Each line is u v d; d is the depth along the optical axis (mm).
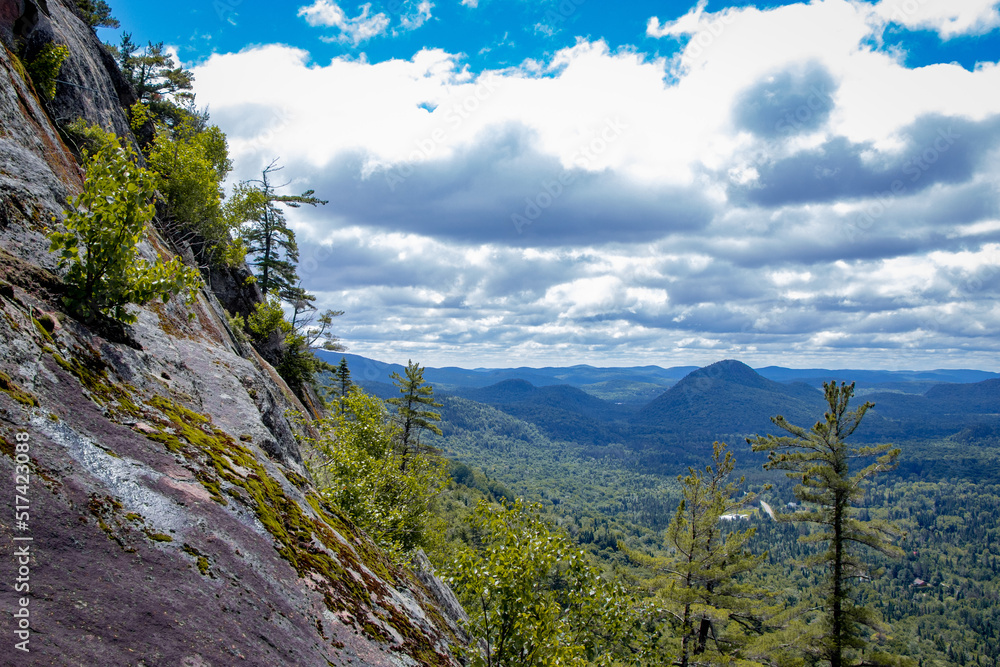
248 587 4254
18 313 4598
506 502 6988
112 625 2910
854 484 15688
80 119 16062
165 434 5312
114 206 5672
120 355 6016
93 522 3518
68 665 2484
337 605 5383
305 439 14844
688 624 17844
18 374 4043
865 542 15523
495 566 6523
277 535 5398
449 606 11336
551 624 6551
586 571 7141
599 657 7066
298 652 4113
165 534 3975
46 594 2768
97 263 5805
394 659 5414
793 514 17062
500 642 6469
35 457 3529
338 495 11398
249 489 5656
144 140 30062
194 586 3730
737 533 19188
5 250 5363
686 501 19438
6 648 2334
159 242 15602
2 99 9328
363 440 16984
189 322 11016
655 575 19609
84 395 4707
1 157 6906
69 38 21422
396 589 7766
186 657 3088
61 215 7223
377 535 11219
